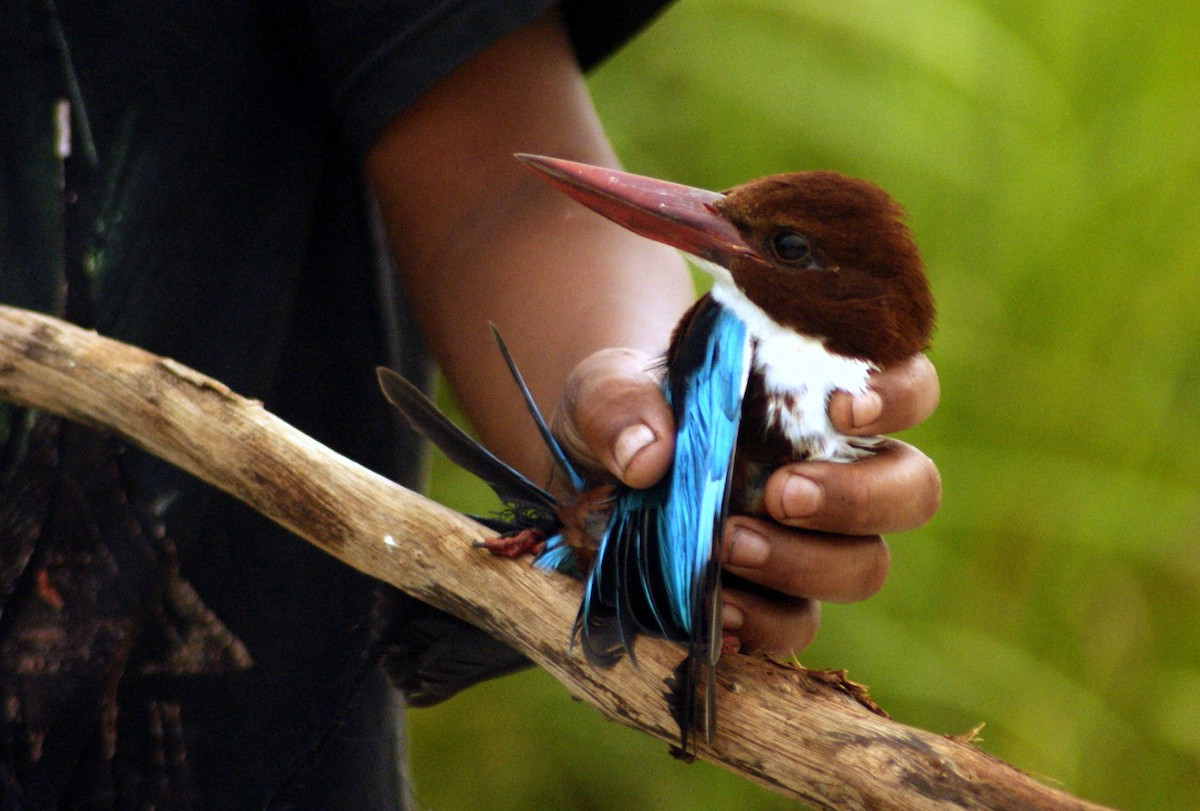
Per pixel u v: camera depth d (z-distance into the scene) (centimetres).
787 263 206
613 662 202
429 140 211
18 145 208
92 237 208
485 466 205
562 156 212
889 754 200
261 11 210
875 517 203
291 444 204
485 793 242
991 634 241
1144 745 237
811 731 201
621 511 204
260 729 209
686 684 202
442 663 207
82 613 207
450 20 209
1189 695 238
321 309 213
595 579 203
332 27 210
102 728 207
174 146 209
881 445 205
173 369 205
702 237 206
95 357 205
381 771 212
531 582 203
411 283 212
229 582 209
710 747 202
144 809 208
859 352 205
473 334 211
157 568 208
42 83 208
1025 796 199
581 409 205
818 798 201
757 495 205
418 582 204
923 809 200
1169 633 241
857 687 202
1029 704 237
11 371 205
